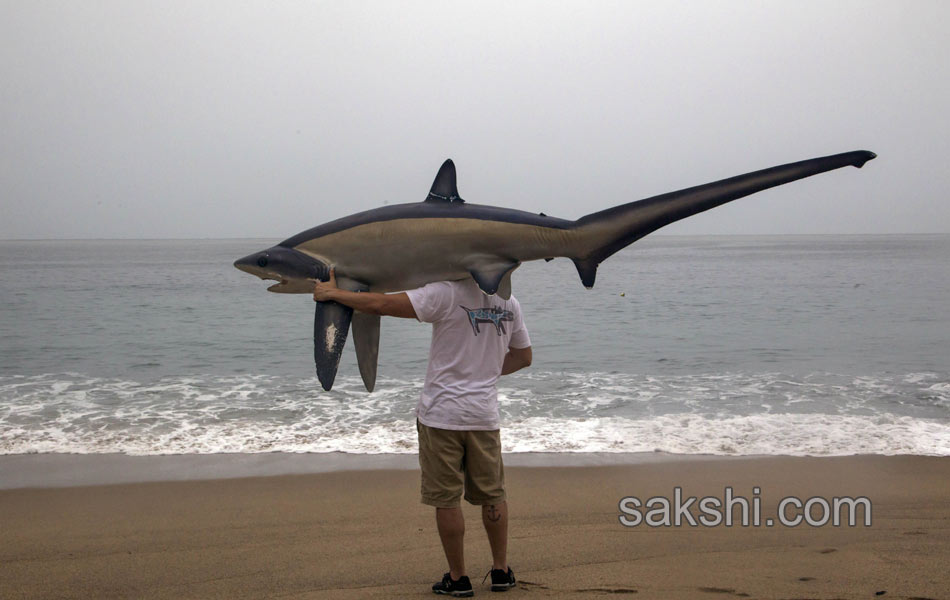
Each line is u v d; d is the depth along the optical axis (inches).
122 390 418.6
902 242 6614.2
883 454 269.3
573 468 253.9
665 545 173.3
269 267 103.5
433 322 121.5
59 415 348.8
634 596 133.5
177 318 842.8
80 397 396.8
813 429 307.4
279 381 446.6
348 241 104.2
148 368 506.6
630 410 354.3
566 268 2279.8
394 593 137.6
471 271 102.5
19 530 192.7
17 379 462.6
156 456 276.2
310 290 105.3
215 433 311.0
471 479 128.6
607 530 186.9
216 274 1877.5
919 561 156.6
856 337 649.0
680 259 2733.8
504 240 101.0
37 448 288.2
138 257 3636.8
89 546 179.2
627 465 257.8
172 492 229.9
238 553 172.1
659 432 305.4
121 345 626.5
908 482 233.6
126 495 226.8
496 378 127.0
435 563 161.2
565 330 724.7
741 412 349.4
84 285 1432.1
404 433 308.5
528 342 134.4
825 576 146.6
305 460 269.0
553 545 173.8
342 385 428.5
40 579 155.7
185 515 205.8
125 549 176.6
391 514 204.5
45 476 250.1
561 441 291.7
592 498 218.8
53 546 179.3
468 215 102.2
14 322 801.6
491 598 130.4
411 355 549.3
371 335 115.0
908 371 474.6
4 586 151.5
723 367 499.2
